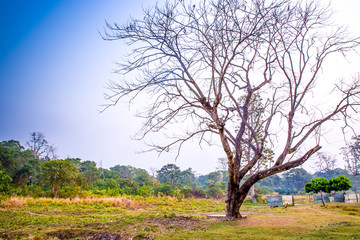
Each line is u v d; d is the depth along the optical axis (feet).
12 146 189.37
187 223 40.37
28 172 152.15
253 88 48.32
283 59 43.47
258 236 29.19
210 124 41.22
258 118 47.60
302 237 28.12
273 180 295.48
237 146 46.19
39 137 235.40
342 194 91.76
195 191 168.96
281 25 43.24
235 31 39.65
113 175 218.79
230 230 33.53
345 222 36.73
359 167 117.19
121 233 31.60
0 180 83.15
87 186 125.29
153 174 244.83
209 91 42.39
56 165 100.53
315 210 58.08
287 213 53.26
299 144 42.34
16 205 61.82
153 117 43.14
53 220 41.81
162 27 41.86
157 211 63.05
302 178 256.73
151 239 29.43
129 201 78.33
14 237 30.25
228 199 44.27
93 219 44.39
